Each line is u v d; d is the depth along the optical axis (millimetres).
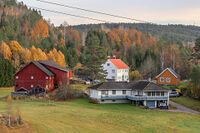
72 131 46125
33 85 87750
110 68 128750
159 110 73125
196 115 69188
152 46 189625
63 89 80812
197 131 55594
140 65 152625
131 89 80875
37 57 136125
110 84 80312
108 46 186250
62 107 66375
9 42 138125
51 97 79500
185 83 115625
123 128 52562
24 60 133000
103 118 57406
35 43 159375
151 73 142625
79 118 55344
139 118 61156
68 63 150500
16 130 39688
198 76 89812
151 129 53969
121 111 68062
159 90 78625
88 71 115188
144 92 78438
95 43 120875
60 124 49156
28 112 56750
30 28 190500
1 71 106938
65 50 155750
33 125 44062
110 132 49156
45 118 52031
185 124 60250
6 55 128625
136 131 51875
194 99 87812
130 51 174500
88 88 83000
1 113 44594
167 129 55125
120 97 79438
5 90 99938
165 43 192625
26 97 78000
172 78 113688
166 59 162750
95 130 48906
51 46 160500
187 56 152625
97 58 114188
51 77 89625
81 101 78125
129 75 137750
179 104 82375
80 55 161625
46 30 195625
